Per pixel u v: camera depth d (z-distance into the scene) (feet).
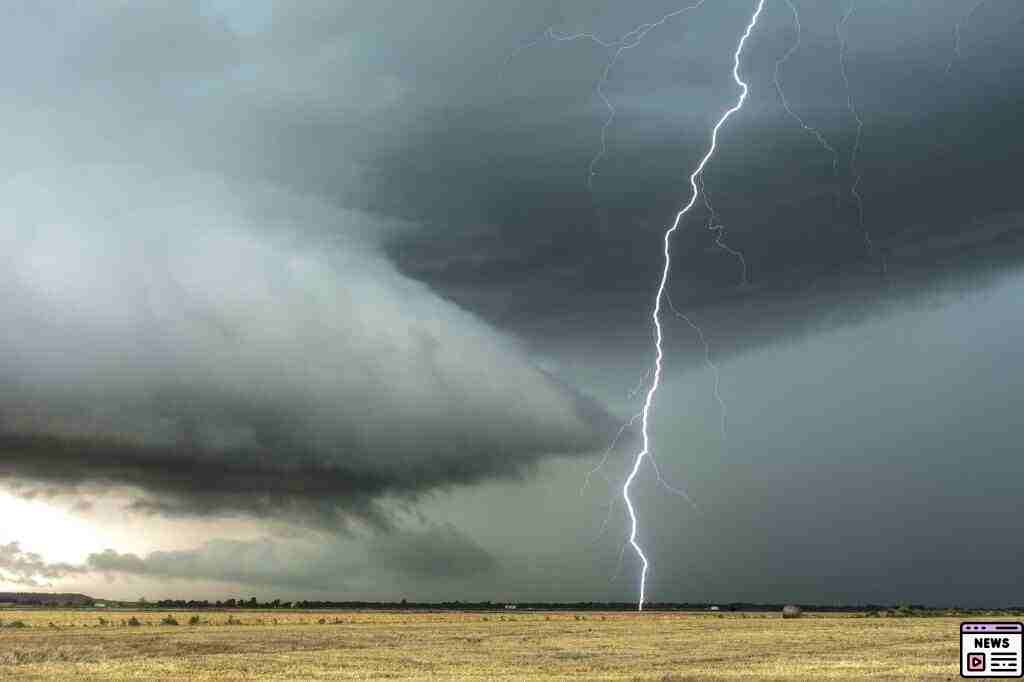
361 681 111.24
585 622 270.87
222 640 178.09
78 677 116.06
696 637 185.57
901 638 176.86
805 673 116.47
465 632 208.23
